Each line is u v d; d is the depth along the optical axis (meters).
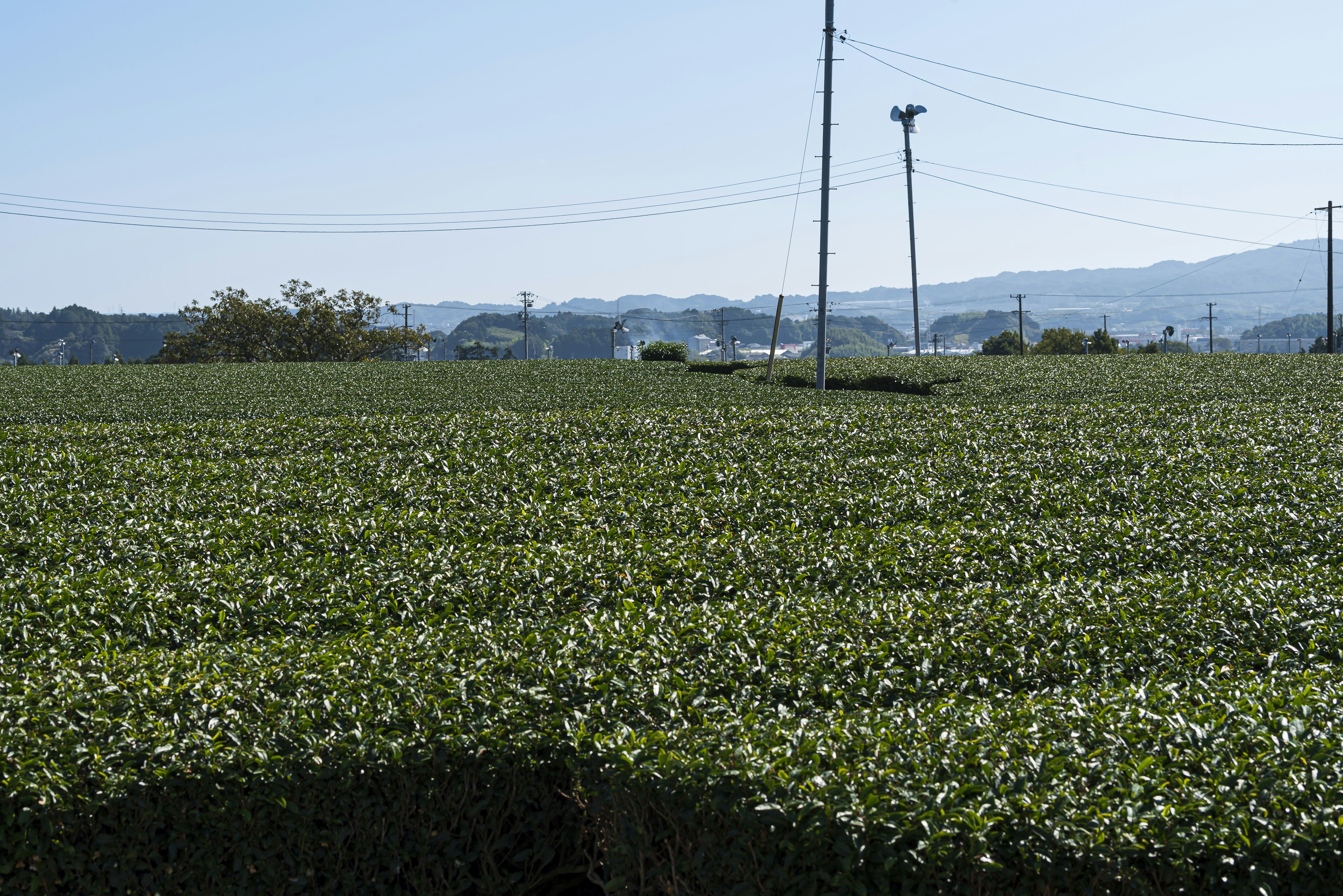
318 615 9.80
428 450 19.66
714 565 11.17
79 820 5.96
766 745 6.05
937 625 8.77
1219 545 11.68
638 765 5.92
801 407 26.42
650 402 31.64
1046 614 8.98
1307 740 5.94
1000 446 19.22
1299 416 22.08
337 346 93.88
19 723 6.39
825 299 36.31
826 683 7.63
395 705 6.83
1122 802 5.31
